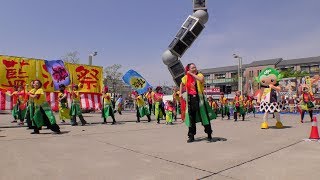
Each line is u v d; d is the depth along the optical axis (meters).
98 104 15.01
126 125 11.80
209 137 6.97
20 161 4.80
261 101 10.14
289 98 35.97
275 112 10.05
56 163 4.66
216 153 5.41
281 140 6.95
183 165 4.52
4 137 7.72
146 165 4.52
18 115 11.74
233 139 7.14
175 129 9.95
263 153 5.38
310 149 5.79
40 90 8.47
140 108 13.91
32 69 12.94
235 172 4.11
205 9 15.44
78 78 14.47
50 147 6.12
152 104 14.48
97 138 7.50
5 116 18.72
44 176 3.93
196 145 6.30
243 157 5.05
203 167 4.38
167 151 5.62
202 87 6.89
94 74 15.03
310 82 33.94
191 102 6.77
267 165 4.50
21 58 12.65
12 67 12.37
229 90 28.84
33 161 4.80
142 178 3.84
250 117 20.67
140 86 16.92
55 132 8.74
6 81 12.19
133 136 7.91
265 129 9.66
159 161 4.78
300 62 61.53
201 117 6.80
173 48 15.54
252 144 6.38
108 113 12.62
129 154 5.35
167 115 12.61
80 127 10.80
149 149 5.84
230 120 16.42
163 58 15.91
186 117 6.80
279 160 4.83
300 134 8.15
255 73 65.75
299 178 3.81
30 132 8.97
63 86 11.90
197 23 15.28
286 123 12.89
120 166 4.46
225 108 17.89
